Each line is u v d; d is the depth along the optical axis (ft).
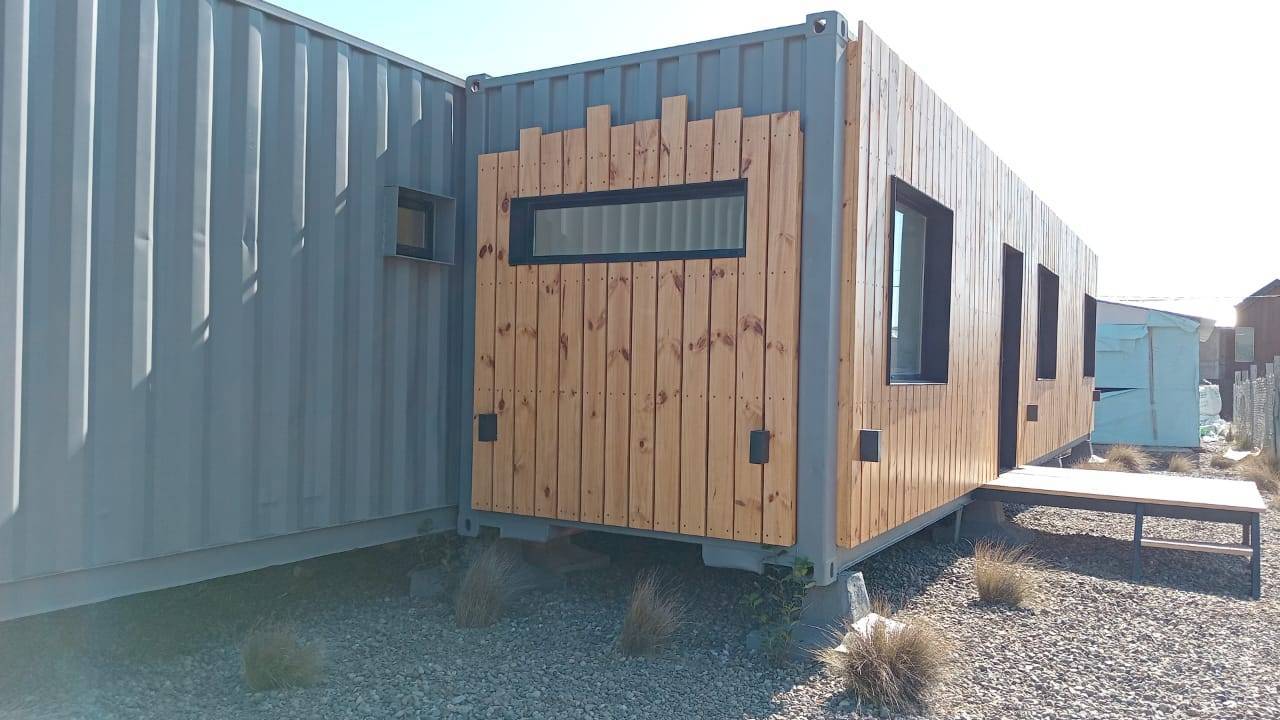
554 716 12.20
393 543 20.02
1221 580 21.48
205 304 14.02
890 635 13.83
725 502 15.96
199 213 13.88
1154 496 22.68
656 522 16.72
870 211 16.24
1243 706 13.10
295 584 18.02
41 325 11.89
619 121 17.61
